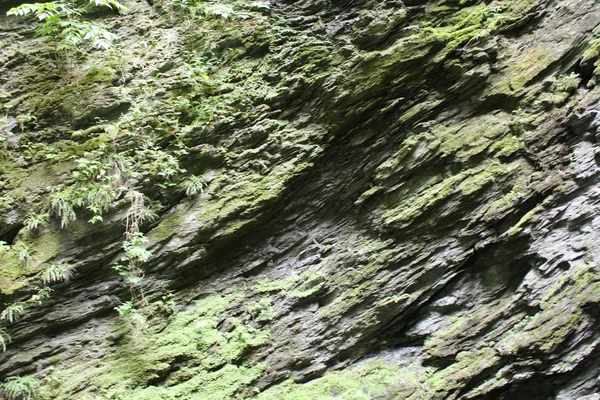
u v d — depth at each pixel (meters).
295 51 7.89
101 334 6.23
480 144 7.23
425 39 7.64
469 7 8.27
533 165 6.99
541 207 6.61
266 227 7.25
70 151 6.88
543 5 7.98
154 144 7.14
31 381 5.71
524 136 7.15
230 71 7.87
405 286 6.69
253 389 6.14
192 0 8.30
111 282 6.49
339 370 6.40
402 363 6.36
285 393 6.15
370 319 6.59
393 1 8.15
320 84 7.63
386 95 7.64
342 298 6.76
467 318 6.39
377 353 6.57
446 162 7.27
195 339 6.34
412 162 7.29
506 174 6.96
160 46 7.96
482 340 6.16
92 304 6.33
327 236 7.29
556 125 7.11
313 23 8.30
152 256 6.62
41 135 7.00
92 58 7.62
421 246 6.91
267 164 7.28
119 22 8.18
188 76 7.62
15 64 7.49
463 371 5.98
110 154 6.82
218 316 6.59
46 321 6.10
